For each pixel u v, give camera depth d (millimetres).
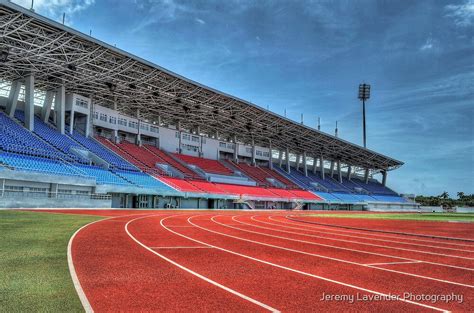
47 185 33406
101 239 12430
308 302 5930
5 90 43656
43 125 44281
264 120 64438
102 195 37906
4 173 29094
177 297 5969
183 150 64438
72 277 6848
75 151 42656
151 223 20719
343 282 7410
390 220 35062
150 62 39844
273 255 10586
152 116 61750
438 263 10055
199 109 56844
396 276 8125
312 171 93312
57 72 40438
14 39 31531
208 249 11297
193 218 27625
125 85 44781
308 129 71625
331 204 79562
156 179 49219
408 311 5598
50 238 11727
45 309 5020
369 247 13305
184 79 44688
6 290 5812
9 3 27547
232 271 8117
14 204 27781
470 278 8047
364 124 106438
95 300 5590
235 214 38938
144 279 7062
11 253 8852
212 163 67312
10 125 39156
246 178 67938
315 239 15492
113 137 53312
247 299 5996
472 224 29391
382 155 93875
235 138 74562
